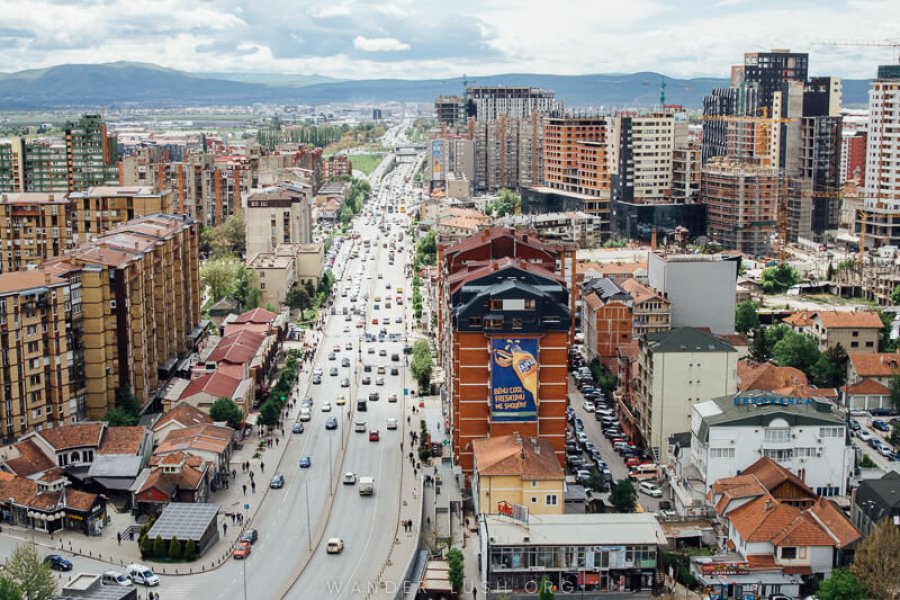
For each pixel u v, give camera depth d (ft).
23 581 647.56
